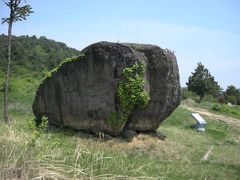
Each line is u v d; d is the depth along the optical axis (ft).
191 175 34.01
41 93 49.67
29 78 114.01
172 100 50.75
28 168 20.99
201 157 46.21
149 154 44.91
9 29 51.75
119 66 46.14
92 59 46.60
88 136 47.11
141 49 48.44
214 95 157.99
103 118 46.70
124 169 24.93
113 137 47.29
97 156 25.57
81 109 47.34
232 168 40.19
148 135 50.39
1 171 20.43
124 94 45.96
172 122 70.79
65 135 46.60
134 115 48.06
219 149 52.65
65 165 22.54
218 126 76.18
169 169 34.94
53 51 153.58
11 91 91.71
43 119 30.01
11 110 70.74
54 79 48.65
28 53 141.08
